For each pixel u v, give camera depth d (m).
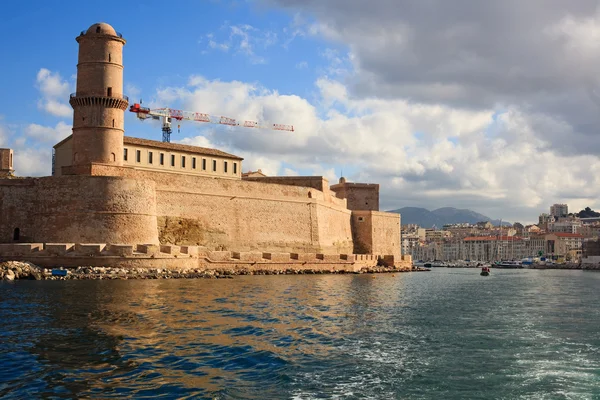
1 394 19.70
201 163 96.38
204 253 74.69
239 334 30.66
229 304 42.41
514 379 23.30
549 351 28.58
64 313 35.28
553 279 108.94
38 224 70.00
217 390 20.83
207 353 26.02
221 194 85.75
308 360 25.62
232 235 86.56
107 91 74.00
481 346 29.62
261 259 81.25
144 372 22.70
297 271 84.56
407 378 23.19
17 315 34.19
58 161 86.50
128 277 61.03
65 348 26.00
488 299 56.72
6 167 84.94
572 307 49.31
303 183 106.81
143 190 71.69
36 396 19.59
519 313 44.06
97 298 42.72
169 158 92.00
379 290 62.62
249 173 117.50
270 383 22.00
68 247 62.19
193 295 47.03
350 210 120.19
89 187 68.94
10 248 61.84
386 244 124.50
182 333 30.20
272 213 93.19
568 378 23.53
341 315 39.81
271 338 30.02
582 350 28.91
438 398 20.80
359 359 26.12
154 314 35.97
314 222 100.12
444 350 28.47
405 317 40.19
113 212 69.12
